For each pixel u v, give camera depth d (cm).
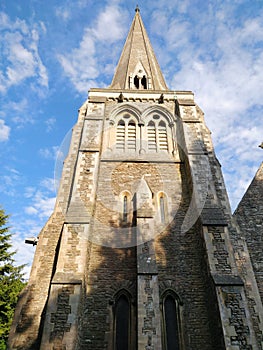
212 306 974
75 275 985
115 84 2238
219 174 1427
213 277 988
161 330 980
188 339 957
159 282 1085
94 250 1173
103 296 1052
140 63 2364
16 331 988
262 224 1274
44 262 1171
